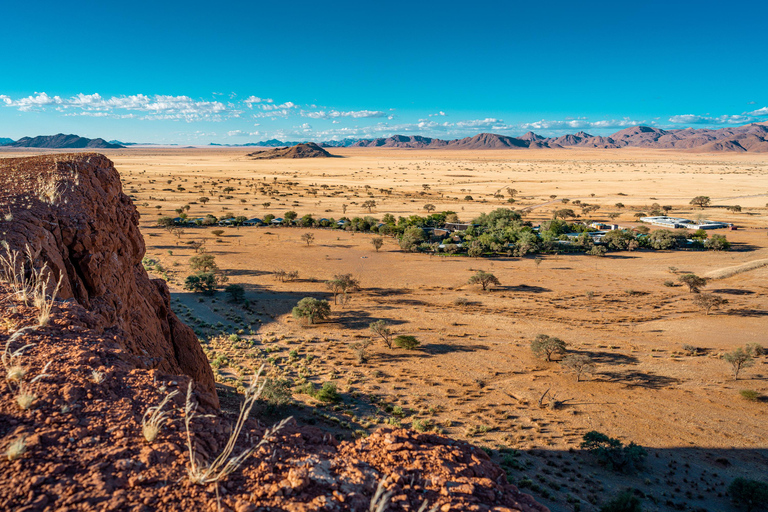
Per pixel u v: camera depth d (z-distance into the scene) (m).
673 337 57.53
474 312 67.44
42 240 10.33
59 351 5.85
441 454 5.36
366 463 4.96
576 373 46.34
